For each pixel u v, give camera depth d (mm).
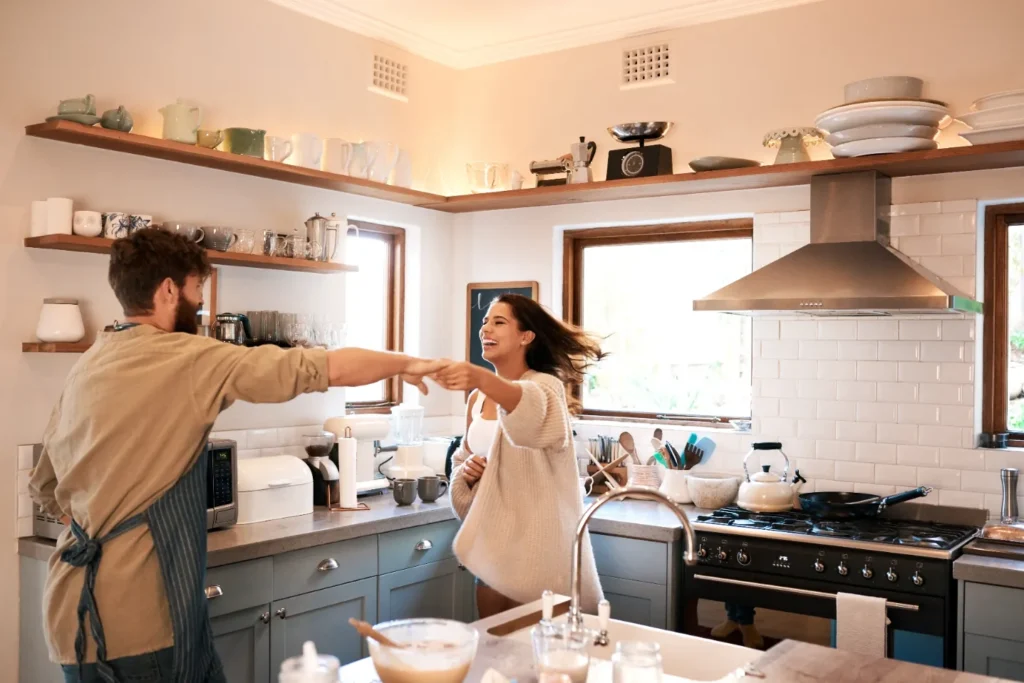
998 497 3506
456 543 2852
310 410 4027
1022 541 3131
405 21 4395
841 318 3826
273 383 1983
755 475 3795
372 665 1750
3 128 3023
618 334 4586
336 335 3930
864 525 3473
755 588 3359
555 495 2826
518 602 2863
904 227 3693
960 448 3580
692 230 4332
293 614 3154
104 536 2016
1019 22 3475
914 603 3057
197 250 2195
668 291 4461
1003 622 2883
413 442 4305
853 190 3578
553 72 4605
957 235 3584
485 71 4824
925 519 3623
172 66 3547
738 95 4086
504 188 4562
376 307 4605
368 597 3434
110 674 1999
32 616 3025
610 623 2135
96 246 3070
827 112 3434
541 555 2799
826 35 3879
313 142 3863
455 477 3062
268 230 3783
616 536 3646
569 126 4555
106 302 3295
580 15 4316
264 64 3902
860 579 3154
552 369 3053
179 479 2061
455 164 4891
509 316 2980
